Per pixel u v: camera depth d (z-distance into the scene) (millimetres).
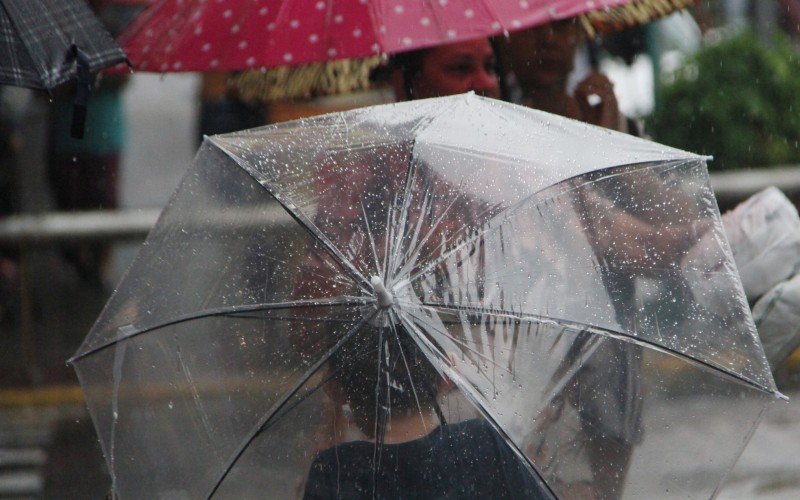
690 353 5598
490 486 5340
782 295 7258
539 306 5414
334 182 5434
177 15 8148
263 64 7695
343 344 5293
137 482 5605
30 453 16203
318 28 7637
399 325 5277
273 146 5613
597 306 5500
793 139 21547
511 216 5465
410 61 8211
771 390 5629
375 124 5688
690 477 5590
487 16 7355
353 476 5371
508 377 5363
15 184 21438
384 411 5332
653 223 5684
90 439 17000
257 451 5426
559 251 5496
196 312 5484
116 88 22000
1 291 20906
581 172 5621
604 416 5477
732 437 5621
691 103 21453
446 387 5320
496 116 5832
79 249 21406
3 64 6516
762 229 7430
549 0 7398
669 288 5625
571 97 8461
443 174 5469
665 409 5578
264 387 5391
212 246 5527
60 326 21031
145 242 5699
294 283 5352
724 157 21391
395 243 5332
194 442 5508
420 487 5344
